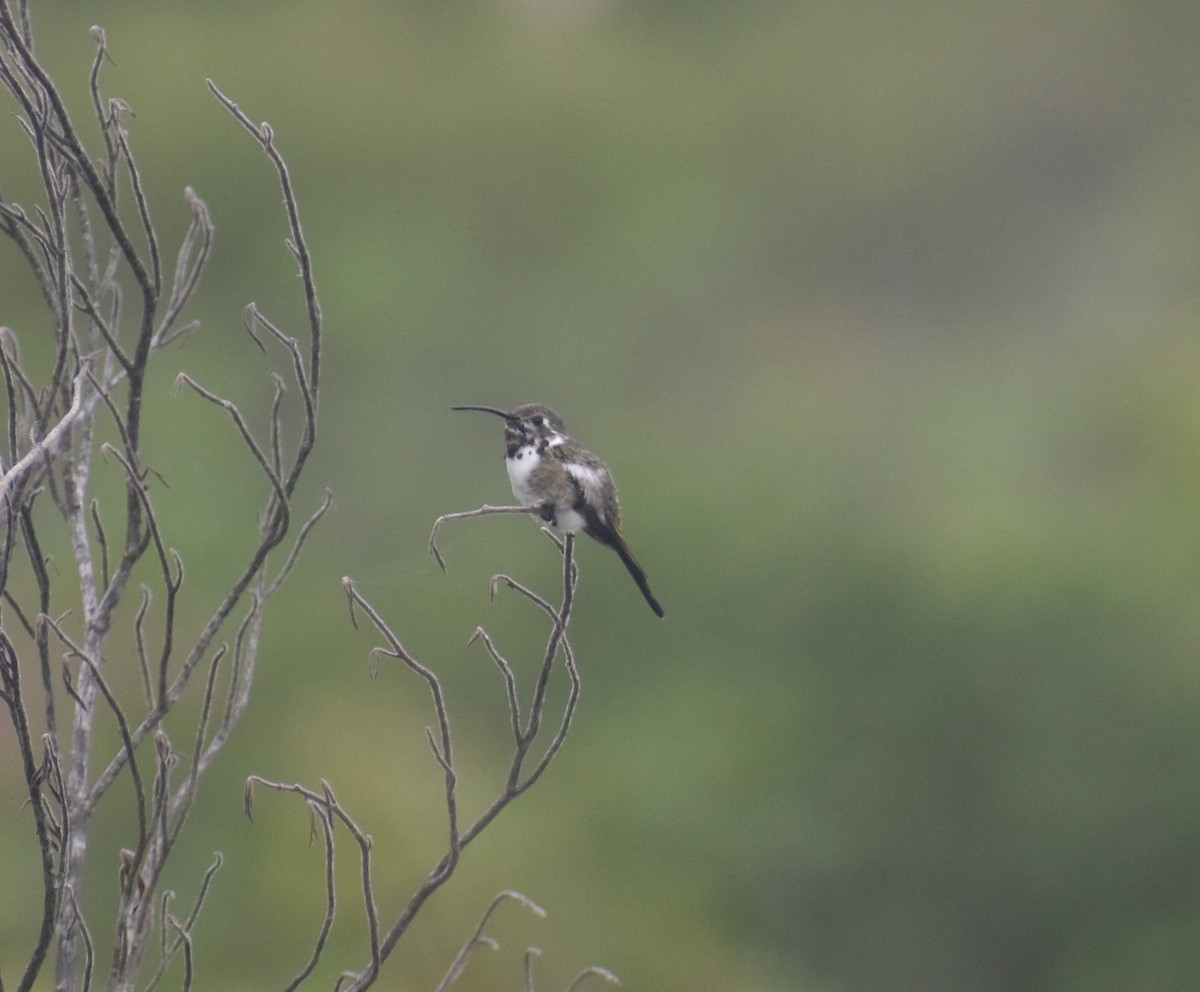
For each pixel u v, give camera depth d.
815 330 30.14
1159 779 16.56
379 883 11.88
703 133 31.86
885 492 23.55
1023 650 17.47
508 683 4.66
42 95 4.56
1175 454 22.38
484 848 12.84
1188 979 15.47
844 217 32.19
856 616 18.20
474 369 26.88
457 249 28.80
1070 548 19.05
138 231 22.17
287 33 29.42
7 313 18.27
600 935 13.73
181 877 11.74
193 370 20.11
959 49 33.56
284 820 12.28
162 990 8.73
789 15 33.88
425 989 11.38
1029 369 28.64
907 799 16.89
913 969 16.25
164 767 4.52
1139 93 33.47
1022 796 16.73
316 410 4.78
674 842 16.19
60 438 4.62
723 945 15.23
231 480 18.62
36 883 9.68
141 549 4.80
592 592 18.81
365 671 16.36
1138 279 31.67
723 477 21.39
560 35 32.62
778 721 17.47
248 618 4.93
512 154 30.30
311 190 28.52
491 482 24.12
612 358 28.55
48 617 4.37
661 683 18.27
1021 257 32.53
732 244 30.83
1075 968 16.09
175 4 28.41
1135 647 17.36
